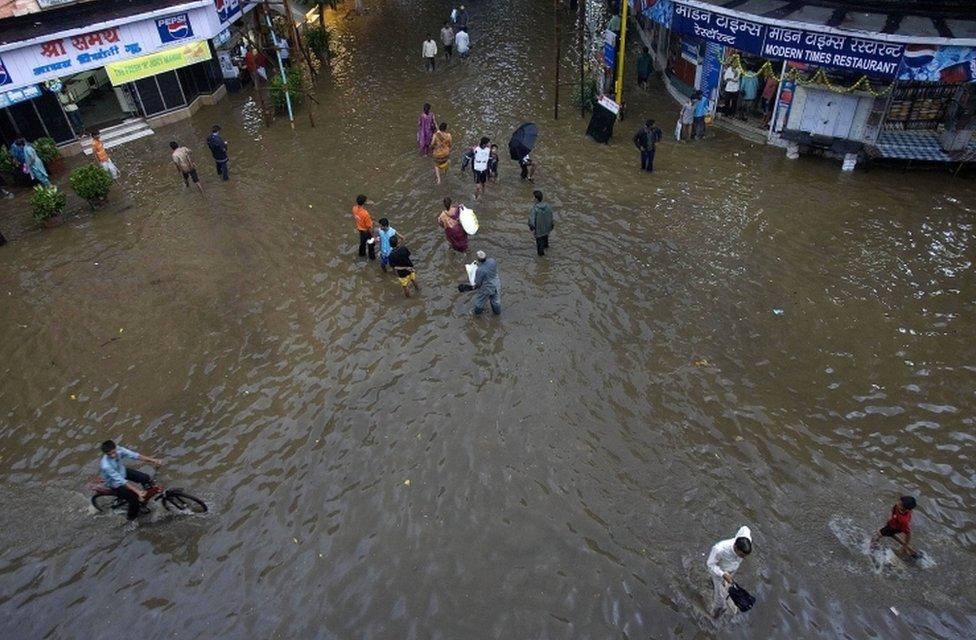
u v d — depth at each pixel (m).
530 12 33.59
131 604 8.84
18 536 9.72
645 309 13.48
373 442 10.95
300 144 21.12
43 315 14.04
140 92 22.11
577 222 16.36
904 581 8.68
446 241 15.88
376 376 12.23
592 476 10.23
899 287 13.68
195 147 21.28
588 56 24.83
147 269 15.34
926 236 15.15
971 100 17.14
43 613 8.78
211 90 24.64
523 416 11.27
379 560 9.24
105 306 14.21
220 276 15.00
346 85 25.73
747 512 9.61
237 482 10.39
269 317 13.74
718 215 16.34
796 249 14.97
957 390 11.36
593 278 14.41
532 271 14.72
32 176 18.47
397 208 17.34
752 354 12.29
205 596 8.91
